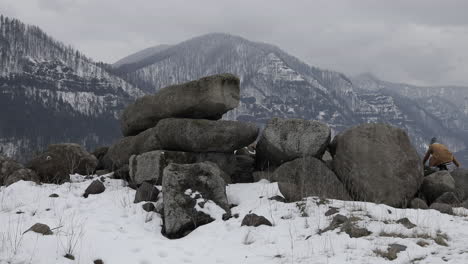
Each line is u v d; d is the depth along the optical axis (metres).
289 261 5.46
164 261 5.59
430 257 5.24
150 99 11.33
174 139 10.30
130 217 7.63
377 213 7.52
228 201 8.72
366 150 9.55
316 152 9.94
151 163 9.52
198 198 7.70
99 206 8.18
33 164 10.59
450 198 9.20
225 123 10.16
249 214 7.26
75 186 9.63
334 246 5.88
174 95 10.69
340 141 10.11
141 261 5.52
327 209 7.77
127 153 11.30
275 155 10.21
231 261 5.67
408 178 9.22
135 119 11.71
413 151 9.63
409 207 9.11
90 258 5.42
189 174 7.99
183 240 6.75
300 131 10.05
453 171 10.23
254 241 6.44
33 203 8.22
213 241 6.56
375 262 5.13
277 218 7.43
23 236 5.73
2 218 7.08
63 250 5.44
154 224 7.48
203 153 10.26
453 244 5.79
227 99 10.34
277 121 10.34
